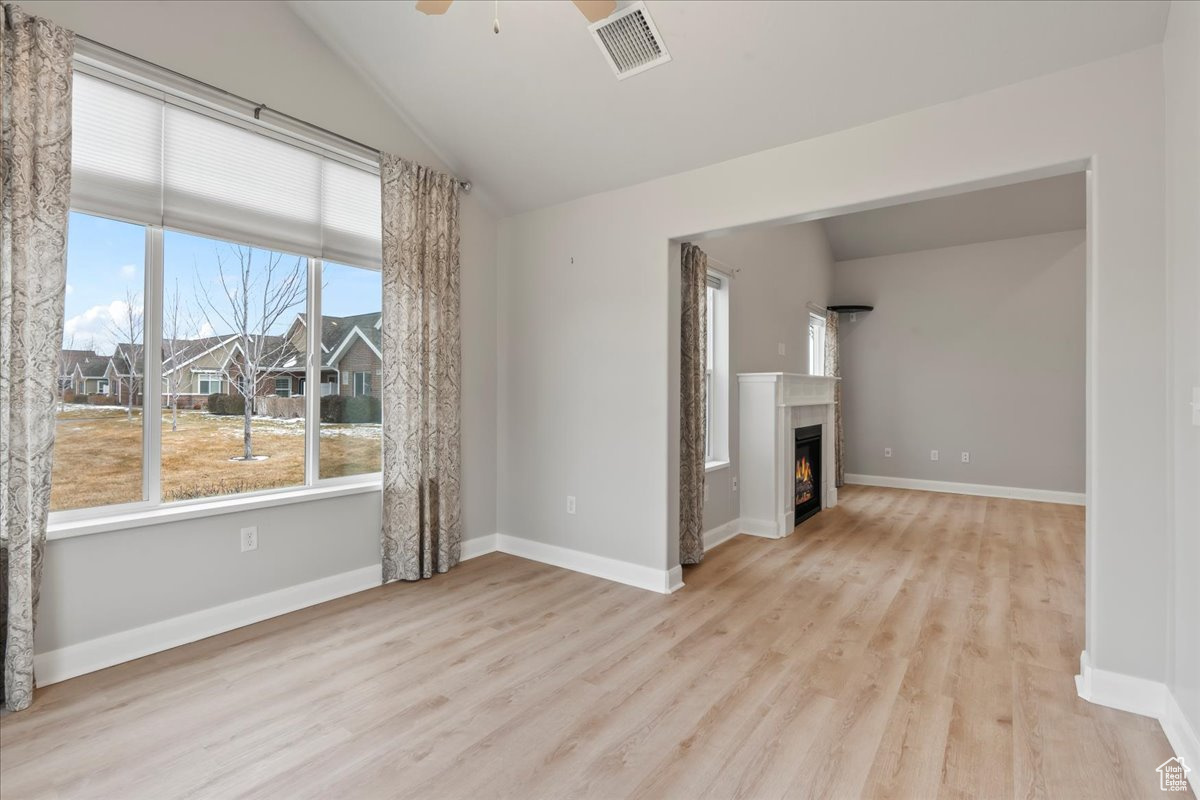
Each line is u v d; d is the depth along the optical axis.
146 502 2.71
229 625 2.91
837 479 7.28
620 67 2.91
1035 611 3.23
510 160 3.76
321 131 3.20
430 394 3.71
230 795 1.74
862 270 7.62
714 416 4.93
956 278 6.97
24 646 2.17
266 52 2.96
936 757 1.94
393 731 2.07
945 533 4.99
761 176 3.14
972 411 6.87
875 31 2.43
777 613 3.20
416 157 3.74
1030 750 1.98
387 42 3.15
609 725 2.12
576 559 3.95
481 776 1.84
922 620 3.10
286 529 3.15
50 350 2.25
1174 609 2.06
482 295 4.25
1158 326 2.13
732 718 2.17
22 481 2.17
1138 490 2.17
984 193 6.18
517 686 2.39
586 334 3.90
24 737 2.00
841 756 1.95
